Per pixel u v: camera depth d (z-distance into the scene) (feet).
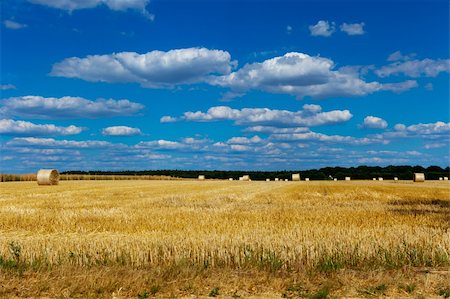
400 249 43.29
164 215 73.87
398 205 102.01
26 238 52.95
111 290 33.81
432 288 34.12
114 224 63.57
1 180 261.03
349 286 34.55
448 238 45.91
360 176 415.03
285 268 39.73
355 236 48.03
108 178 354.33
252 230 54.39
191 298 32.50
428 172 400.67
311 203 109.60
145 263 40.86
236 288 34.35
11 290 33.78
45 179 183.21
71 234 56.49
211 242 44.09
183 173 482.28
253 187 191.62
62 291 33.71
